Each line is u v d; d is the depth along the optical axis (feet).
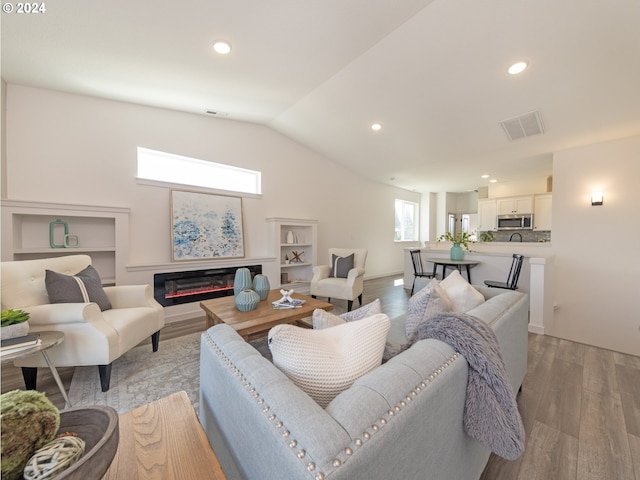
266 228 15.26
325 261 18.45
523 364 5.87
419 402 2.22
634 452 4.59
